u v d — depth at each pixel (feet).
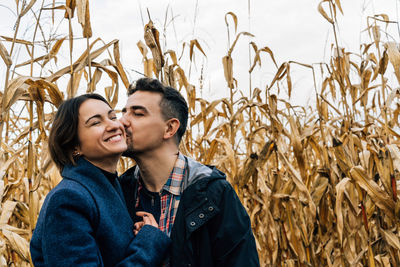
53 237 4.03
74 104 4.82
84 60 7.13
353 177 7.96
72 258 3.95
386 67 8.54
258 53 9.93
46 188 8.36
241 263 4.76
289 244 9.45
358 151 10.09
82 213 4.26
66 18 7.16
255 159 9.04
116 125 4.88
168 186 5.29
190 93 10.09
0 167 6.91
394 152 7.70
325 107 11.45
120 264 4.26
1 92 6.78
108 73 7.66
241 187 9.04
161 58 7.64
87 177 4.66
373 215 9.43
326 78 11.35
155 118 5.29
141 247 4.48
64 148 4.83
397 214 7.68
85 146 4.80
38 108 6.91
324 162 9.20
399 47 8.02
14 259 7.93
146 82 5.44
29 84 6.63
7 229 6.66
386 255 8.61
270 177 11.34
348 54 10.16
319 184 9.13
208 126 10.55
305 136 9.28
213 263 4.92
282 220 9.23
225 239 4.85
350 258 8.54
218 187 5.05
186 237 4.74
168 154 5.47
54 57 8.57
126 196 5.74
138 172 5.87
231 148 9.04
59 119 4.81
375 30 8.92
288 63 9.59
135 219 5.46
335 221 8.96
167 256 4.83
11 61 6.38
